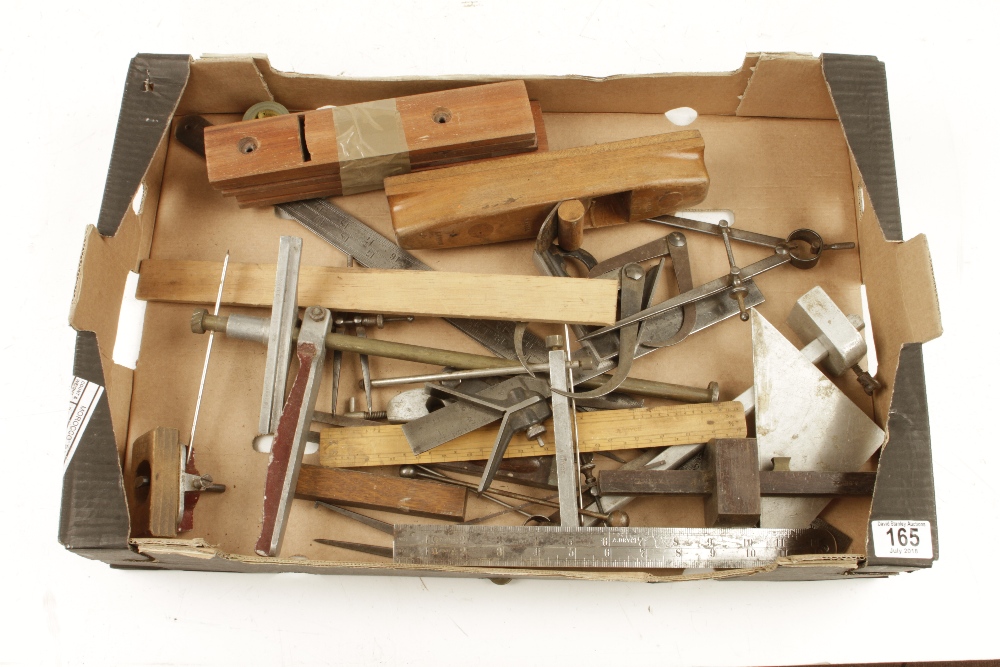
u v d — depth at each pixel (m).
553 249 0.95
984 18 1.09
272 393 0.86
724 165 0.99
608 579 0.81
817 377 0.89
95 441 0.81
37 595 0.90
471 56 1.08
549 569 0.84
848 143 0.91
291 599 0.90
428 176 0.92
